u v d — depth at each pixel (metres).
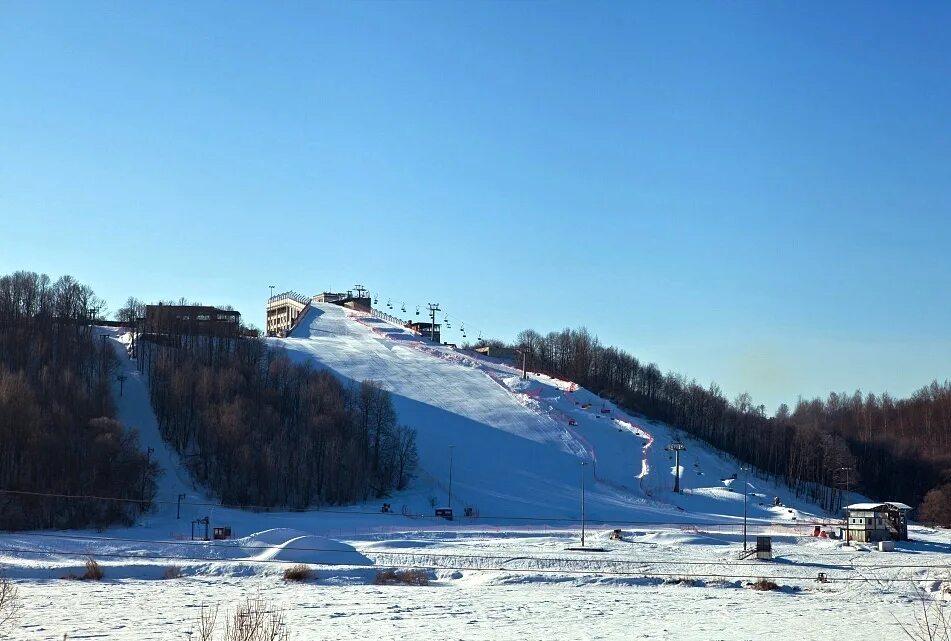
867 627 54.03
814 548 132.88
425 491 182.62
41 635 45.31
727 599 69.62
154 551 94.12
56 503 129.62
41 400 159.50
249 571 79.56
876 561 112.00
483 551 104.75
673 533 138.62
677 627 52.44
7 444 135.62
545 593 71.00
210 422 172.88
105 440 143.50
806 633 50.88
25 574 75.50
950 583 80.69
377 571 80.06
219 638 44.12
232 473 160.50
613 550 113.50
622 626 52.41
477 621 53.31
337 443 177.50
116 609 56.19
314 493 168.00
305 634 46.97
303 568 77.62
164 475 165.00
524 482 196.12
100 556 89.44
